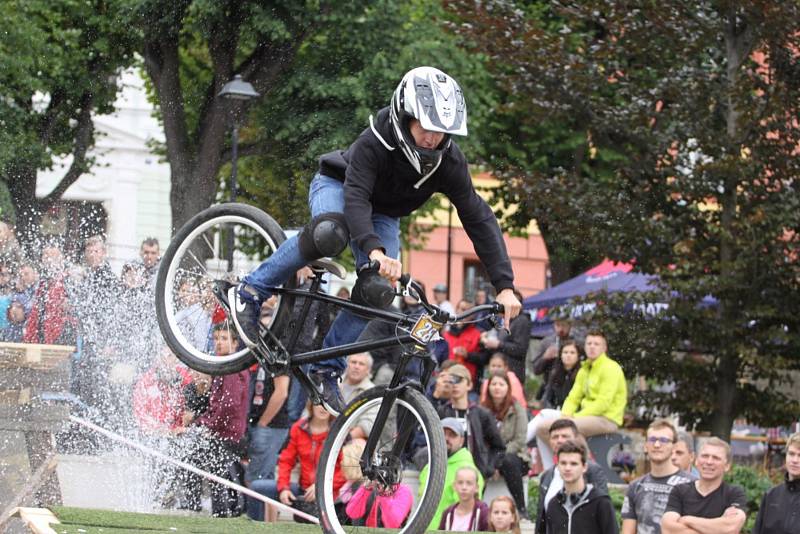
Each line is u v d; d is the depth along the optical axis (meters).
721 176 26.41
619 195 27.62
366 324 11.98
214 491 20.47
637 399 27.19
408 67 36.72
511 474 20.92
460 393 20.52
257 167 36.94
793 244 25.78
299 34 36.50
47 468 18.39
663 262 27.11
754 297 26.28
